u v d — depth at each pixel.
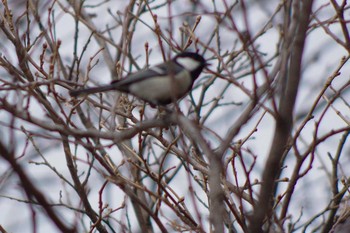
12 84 8.12
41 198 5.35
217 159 6.96
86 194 11.20
